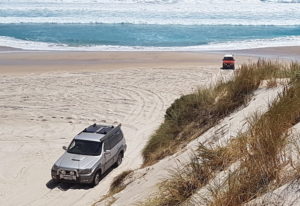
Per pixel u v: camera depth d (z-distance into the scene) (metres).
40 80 40.78
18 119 28.28
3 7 100.06
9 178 18.73
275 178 5.23
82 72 45.72
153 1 109.31
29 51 62.66
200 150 8.15
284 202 4.70
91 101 32.56
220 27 88.88
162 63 52.97
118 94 34.72
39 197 16.75
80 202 15.98
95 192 16.94
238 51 64.31
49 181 18.34
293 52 63.03
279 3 114.50
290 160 5.39
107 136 19.19
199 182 6.98
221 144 8.58
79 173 17.34
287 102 7.99
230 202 5.22
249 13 103.44
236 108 12.48
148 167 12.79
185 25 89.88
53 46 67.19
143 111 29.81
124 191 10.98
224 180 6.27
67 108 30.70
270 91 11.63
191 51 64.06
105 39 74.31
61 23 89.62
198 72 44.50
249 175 5.54
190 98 16.41
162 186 7.67
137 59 56.25
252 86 12.82
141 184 10.42
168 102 32.00
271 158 5.59
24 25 86.50
